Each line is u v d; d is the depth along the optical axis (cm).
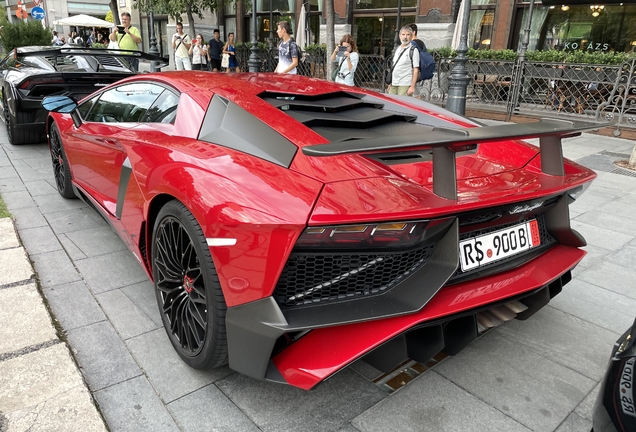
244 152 189
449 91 702
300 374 156
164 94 260
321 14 1462
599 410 129
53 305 252
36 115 602
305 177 167
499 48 1162
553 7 1091
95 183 310
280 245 151
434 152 166
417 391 196
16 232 343
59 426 167
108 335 227
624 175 561
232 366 171
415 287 164
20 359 203
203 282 180
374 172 177
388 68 1027
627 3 993
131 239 248
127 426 172
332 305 160
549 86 876
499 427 178
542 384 202
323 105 243
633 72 771
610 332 244
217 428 173
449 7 1188
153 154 219
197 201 174
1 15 2784
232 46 1349
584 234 379
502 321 199
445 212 156
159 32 1919
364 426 176
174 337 208
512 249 198
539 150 226
